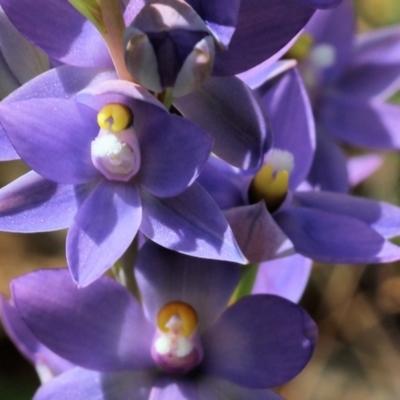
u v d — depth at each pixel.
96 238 0.16
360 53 0.25
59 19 0.16
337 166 0.24
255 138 0.16
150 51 0.15
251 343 0.18
